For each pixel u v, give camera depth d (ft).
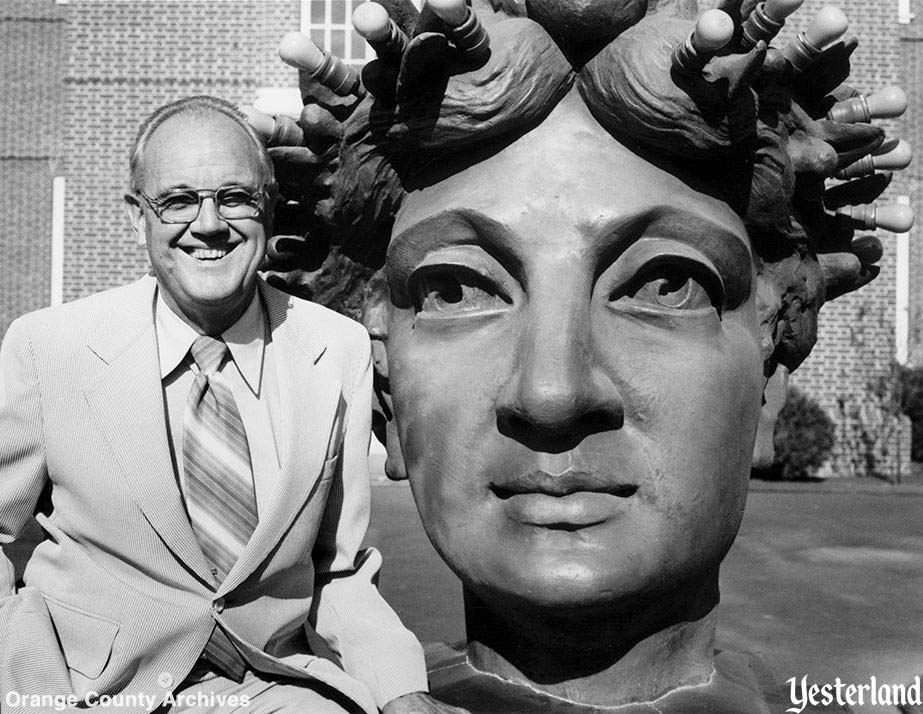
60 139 45.91
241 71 40.98
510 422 9.00
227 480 7.69
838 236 11.14
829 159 9.78
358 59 40.52
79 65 41.34
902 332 47.39
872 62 42.24
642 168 9.22
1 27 45.73
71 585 7.59
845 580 20.45
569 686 9.81
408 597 17.85
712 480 9.16
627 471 8.90
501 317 9.36
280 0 40.57
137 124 41.47
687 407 9.04
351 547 8.29
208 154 7.49
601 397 8.76
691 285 9.39
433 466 9.48
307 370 8.09
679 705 9.64
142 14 41.24
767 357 10.18
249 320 7.99
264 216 7.79
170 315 7.89
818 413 42.29
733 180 9.49
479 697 9.84
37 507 8.09
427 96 9.23
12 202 46.11
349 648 7.95
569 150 9.20
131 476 7.38
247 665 7.77
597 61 9.09
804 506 32.99
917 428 51.21
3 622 7.43
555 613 9.04
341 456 8.29
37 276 46.24
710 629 10.36
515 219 9.05
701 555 9.24
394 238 9.86
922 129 50.44
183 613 7.48
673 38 8.87
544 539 8.93
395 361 10.01
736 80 8.44
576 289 8.91
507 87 9.02
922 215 50.57
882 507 32.76
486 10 10.09
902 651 14.99
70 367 7.54
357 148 9.80
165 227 7.49
